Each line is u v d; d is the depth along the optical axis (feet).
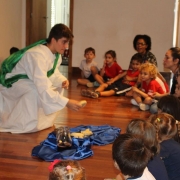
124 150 5.28
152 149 6.11
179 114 8.25
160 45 23.17
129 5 22.98
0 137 10.58
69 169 4.82
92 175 8.18
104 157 9.27
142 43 17.08
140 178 5.29
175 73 12.32
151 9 22.86
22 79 11.35
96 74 19.40
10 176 8.02
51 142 9.60
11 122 11.16
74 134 9.98
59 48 11.20
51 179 4.82
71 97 16.46
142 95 14.65
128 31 23.27
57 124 12.07
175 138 7.50
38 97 11.13
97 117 13.10
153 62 17.02
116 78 18.08
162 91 14.46
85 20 23.48
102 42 23.61
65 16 33.06
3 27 20.18
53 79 11.82
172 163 6.79
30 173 8.21
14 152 9.44
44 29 27.22
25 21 23.45
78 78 22.04
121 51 23.54
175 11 22.80
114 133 10.93
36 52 11.00
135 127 6.33
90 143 9.87
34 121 11.09
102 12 23.27
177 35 23.61
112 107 14.78
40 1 25.84
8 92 11.47
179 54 12.65
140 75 14.99
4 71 11.57
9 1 20.93
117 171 8.43
